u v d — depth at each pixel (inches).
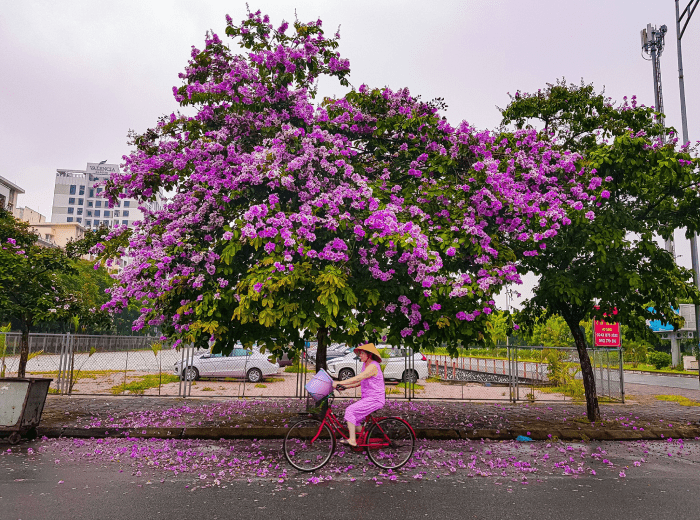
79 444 326.0
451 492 227.0
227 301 321.1
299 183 332.5
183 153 346.6
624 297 403.5
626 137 361.1
